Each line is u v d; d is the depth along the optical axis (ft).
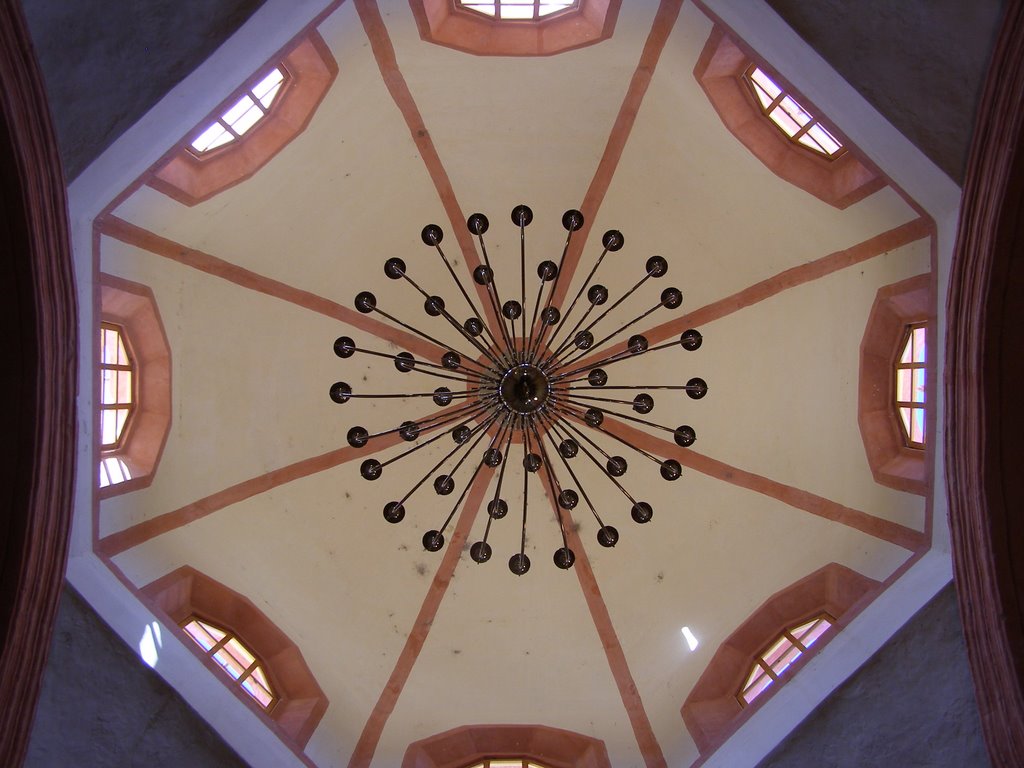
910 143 21.57
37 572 20.62
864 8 19.77
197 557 29.40
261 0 20.81
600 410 22.75
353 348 21.98
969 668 21.21
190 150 27.32
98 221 24.03
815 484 30.27
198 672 23.80
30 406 20.48
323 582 32.12
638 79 28.76
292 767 23.48
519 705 30.07
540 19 27.94
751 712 24.70
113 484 27.04
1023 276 20.03
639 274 33.27
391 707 29.58
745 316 32.07
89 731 21.68
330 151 30.07
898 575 24.64
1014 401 20.70
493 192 32.76
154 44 20.08
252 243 31.17
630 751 27.76
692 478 33.32
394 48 27.50
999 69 18.78
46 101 19.03
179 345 30.22
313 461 33.30
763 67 22.99
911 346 27.14
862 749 22.00
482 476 34.47
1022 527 20.54
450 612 32.71
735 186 30.04
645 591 32.60
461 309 34.17
